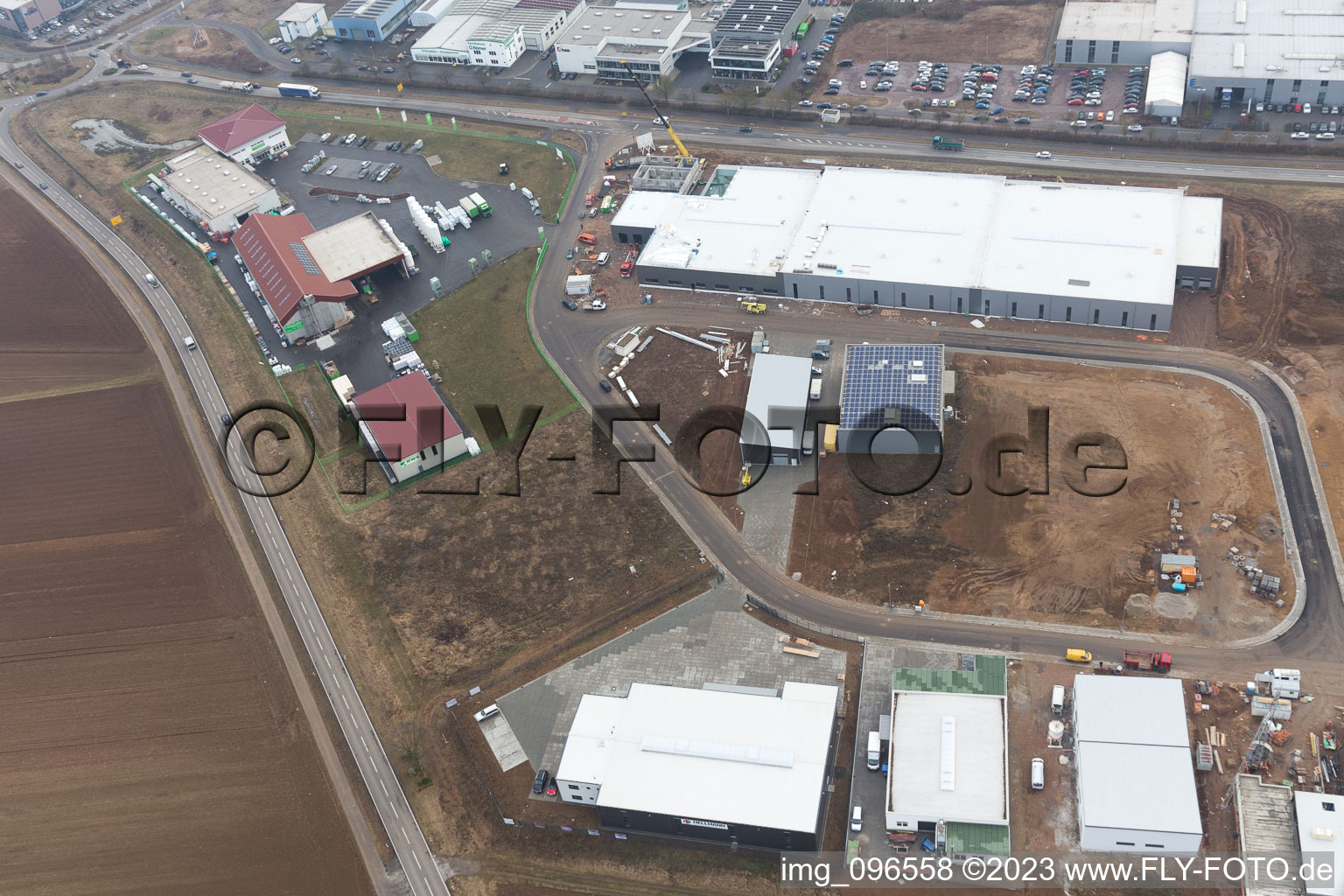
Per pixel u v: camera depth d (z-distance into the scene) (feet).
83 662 455.63
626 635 433.07
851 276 556.92
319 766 408.05
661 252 600.39
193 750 419.13
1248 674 386.11
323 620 458.09
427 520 490.08
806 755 366.63
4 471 547.08
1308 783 352.69
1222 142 630.74
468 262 637.30
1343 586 408.05
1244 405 481.46
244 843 389.60
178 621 466.70
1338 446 457.68
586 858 370.12
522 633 440.45
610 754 376.07
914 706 380.37
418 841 382.83
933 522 453.58
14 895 383.65
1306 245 554.05
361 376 570.87
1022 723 382.42
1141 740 359.25
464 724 412.16
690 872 361.71
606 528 474.49
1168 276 525.75
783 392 504.02
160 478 533.14
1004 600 422.41
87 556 499.10
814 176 642.63
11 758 424.05
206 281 651.66
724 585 446.19
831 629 423.23
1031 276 539.29
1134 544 433.07
